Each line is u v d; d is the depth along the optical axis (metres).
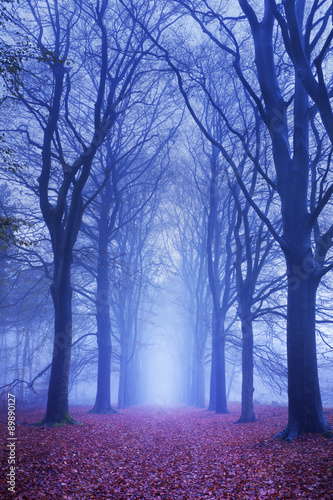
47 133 16.44
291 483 7.61
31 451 10.08
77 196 15.95
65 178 16.17
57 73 16.50
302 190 13.28
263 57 14.23
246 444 12.13
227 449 11.79
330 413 17.36
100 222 24.83
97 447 11.50
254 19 14.45
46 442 11.41
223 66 20.44
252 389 18.47
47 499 6.90
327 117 11.56
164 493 7.65
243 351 18.58
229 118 21.66
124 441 13.00
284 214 13.38
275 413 20.53
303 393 12.05
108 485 8.03
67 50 16.98
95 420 18.44
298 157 13.48
